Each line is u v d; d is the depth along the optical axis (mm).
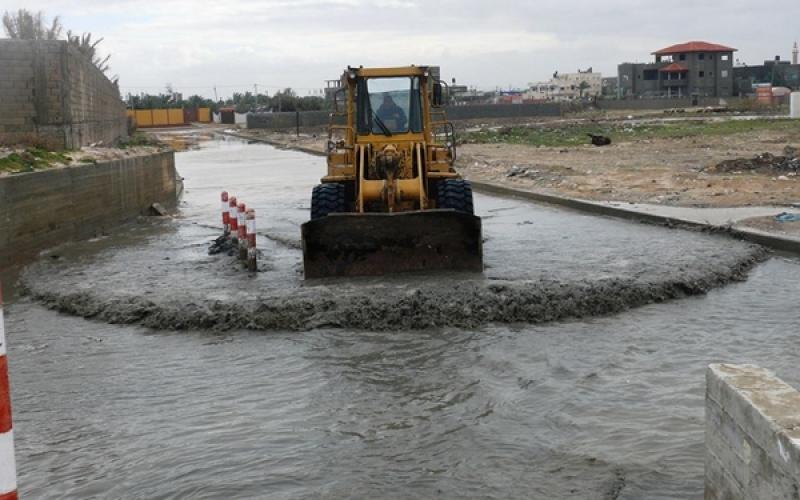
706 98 106750
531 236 16719
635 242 15383
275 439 6863
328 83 15117
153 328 10523
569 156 36812
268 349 9398
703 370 8258
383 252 12578
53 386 8477
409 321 10016
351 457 6441
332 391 7984
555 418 7070
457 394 7762
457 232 12555
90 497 5957
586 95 154000
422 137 14594
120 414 7629
